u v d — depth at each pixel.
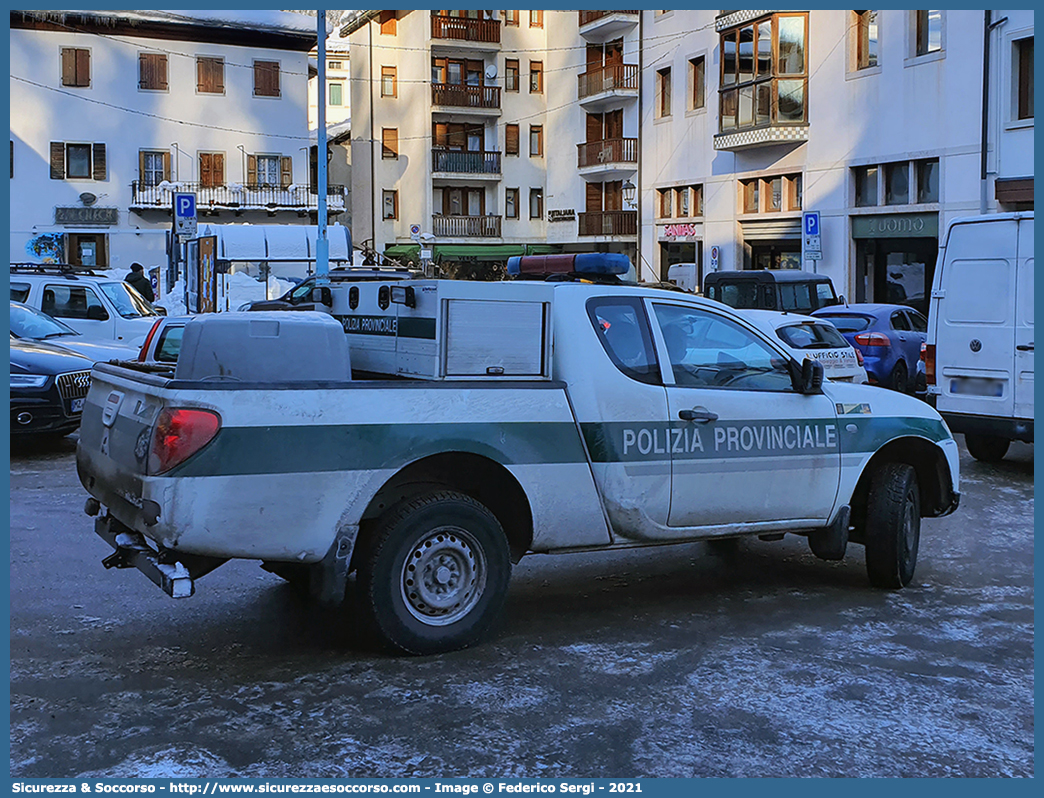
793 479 6.61
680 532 6.25
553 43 49.81
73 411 12.18
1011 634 6.02
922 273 27.58
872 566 7.02
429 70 51.25
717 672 5.29
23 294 17.05
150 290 27.41
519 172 53.41
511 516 6.00
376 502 5.54
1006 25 24.12
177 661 5.40
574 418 5.86
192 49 49.66
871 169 28.86
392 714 4.69
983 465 12.52
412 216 53.34
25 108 47.16
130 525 5.15
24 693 4.92
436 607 5.50
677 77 37.50
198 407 4.92
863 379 12.77
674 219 37.94
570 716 4.69
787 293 19.75
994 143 24.62
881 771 4.18
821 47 29.94
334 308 6.64
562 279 7.05
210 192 50.16
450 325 5.61
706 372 6.41
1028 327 11.13
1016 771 4.20
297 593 6.66
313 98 74.44
